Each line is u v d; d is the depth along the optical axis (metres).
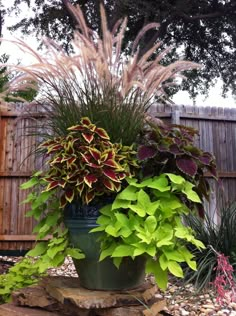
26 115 2.13
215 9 9.38
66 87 1.80
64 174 1.62
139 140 1.78
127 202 1.54
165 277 1.50
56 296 1.61
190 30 9.97
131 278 1.62
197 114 3.93
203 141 3.94
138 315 1.51
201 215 1.76
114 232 1.48
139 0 7.89
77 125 1.63
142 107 1.81
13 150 3.68
